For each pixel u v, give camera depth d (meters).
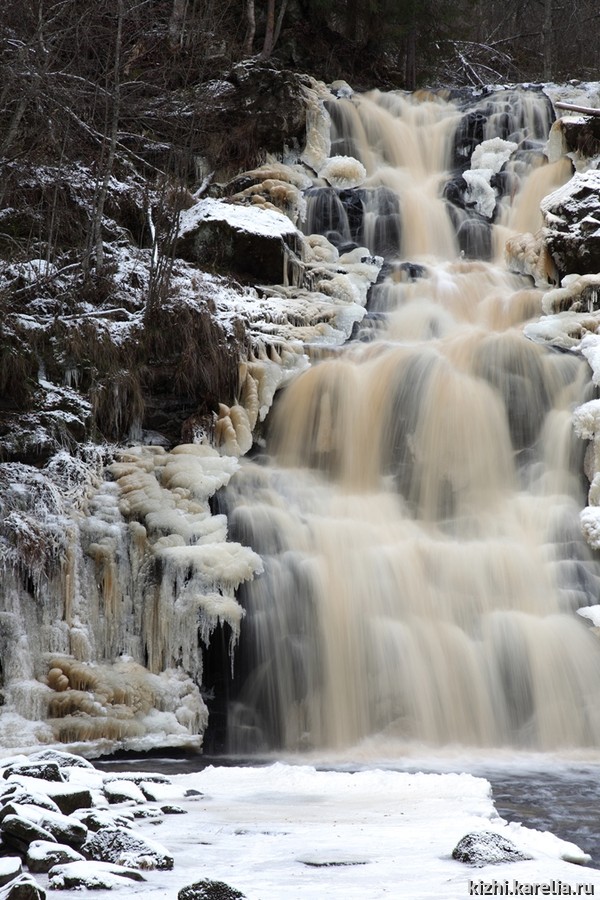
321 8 26.34
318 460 15.29
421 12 26.94
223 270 17.91
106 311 15.40
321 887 4.85
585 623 13.22
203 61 21.88
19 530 12.36
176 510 13.34
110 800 7.20
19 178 17.23
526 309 18.06
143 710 12.09
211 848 5.78
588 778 10.35
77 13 19.02
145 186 18.41
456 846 5.52
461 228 21.00
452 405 15.16
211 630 12.60
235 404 15.29
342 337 17.06
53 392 14.36
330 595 12.96
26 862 5.31
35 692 11.66
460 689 12.59
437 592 13.23
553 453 15.15
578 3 32.31
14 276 15.77
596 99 23.02
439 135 22.89
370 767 11.17
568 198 18.94
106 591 12.84
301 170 21.55
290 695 12.62
